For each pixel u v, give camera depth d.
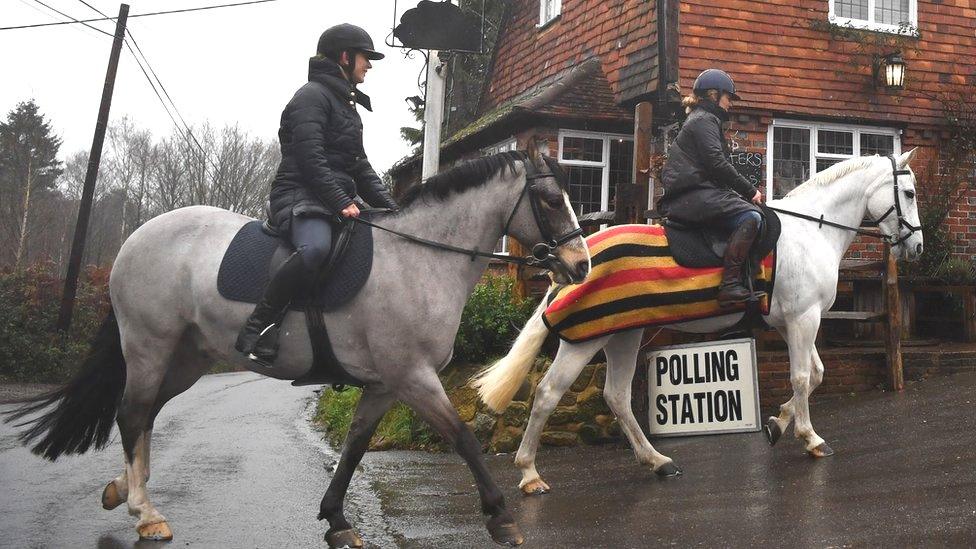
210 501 6.23
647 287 6.44
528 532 5.11
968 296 11.80
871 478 5.80
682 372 7.62
